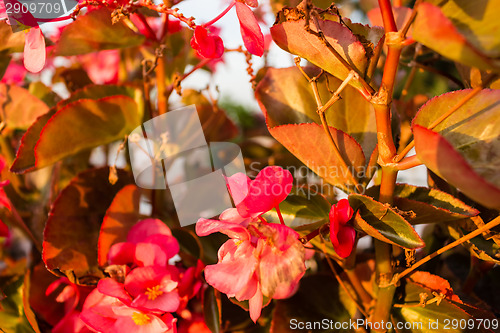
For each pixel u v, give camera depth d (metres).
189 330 0.28
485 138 0.23
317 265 0.33
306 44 0.23
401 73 0.41
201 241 0.30
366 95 0.22
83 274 0.29
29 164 0.29
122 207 0.29
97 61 0.40
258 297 0.23
